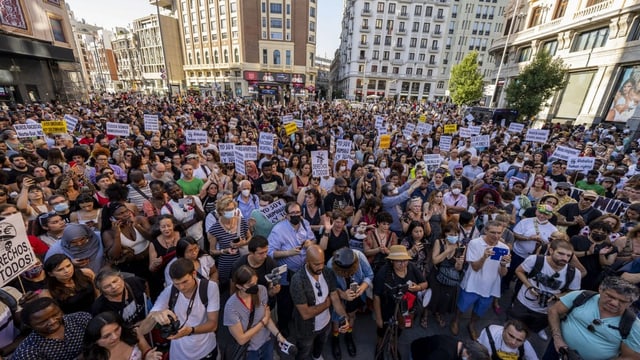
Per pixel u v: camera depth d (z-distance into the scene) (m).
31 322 1.88
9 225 2.41
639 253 3.26
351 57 63.47
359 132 13.59
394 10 59.31
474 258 3.38
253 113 19.34
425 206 4.25
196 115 16.25
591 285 3.65
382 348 3.12
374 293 3.09
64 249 2.91
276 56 49.12
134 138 8.95
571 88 22.45
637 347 2.17
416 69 63.03
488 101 37.28
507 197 4.84
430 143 11.12
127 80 81.31
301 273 2.79
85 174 5.60
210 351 2.62
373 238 3.82
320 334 3.03
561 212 4.74
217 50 52.47
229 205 3.55
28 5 20.06
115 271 2.35
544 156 8.05
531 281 3.27
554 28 23.75
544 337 3.62
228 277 3.73
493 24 60.25
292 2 47.06
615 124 18.55
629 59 17.66
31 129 7.39
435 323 3.88
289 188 5.75
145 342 2.27
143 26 64.44
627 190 5.04
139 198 4.52
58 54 22.70
